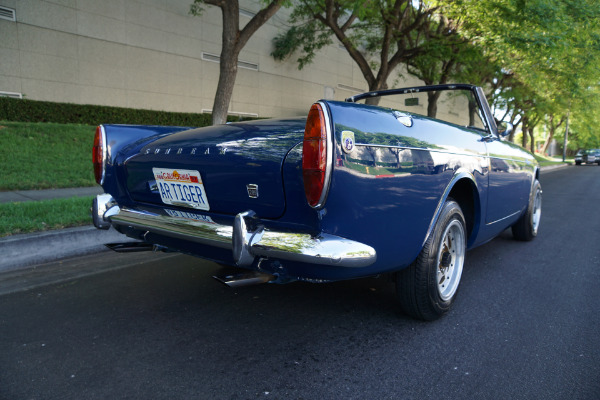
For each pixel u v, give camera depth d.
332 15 12.65
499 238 5.12
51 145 9.46
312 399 1.83
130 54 14.42
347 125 1.87
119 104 14.28
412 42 14.93
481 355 2.23
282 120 2.60
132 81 14.55
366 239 1.98
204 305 2.91
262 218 2.08
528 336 2.46
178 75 15.84
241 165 2.08
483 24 10.59
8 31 11.79
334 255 1.80
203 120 16.22
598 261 4.10
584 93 19.83
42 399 1.82
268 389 1.91
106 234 4.42
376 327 2.57
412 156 2.20
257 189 2.04
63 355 2.21
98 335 2.45
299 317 2.71
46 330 2.51
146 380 1.98
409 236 2.23
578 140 54.41
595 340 2.42
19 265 3.77
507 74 19.12
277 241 1.89
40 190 6.75
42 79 12.51
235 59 9.10
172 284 3.34
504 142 3.71
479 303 2.99
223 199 2.20
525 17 9.48
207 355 2.22
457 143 2.69
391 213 2.07
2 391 1.88
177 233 2.29
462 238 2.81
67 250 4.11
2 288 3.23
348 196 1.85
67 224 4.35
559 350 2.29
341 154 1.81
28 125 10.41
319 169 1.77
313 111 1.83
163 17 15.21
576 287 3.34
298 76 20.28
